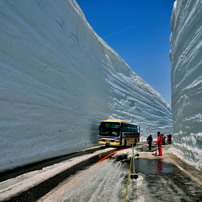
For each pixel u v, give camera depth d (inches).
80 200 142.7
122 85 1696.6
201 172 239.1
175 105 527.8
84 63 922.1
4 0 370.9
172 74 608.7
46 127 435.5
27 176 222.4
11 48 358.0
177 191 162.1
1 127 283.9
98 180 205.0
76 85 737.6
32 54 438.9
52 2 677.3
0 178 212.8
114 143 668.1
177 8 515.5
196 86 299.6
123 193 158.1
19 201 143.3
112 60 1740.9
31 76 415.8
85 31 1063.0
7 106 307.4
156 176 221.5
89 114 816.9
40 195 156.3
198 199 141.9
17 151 310.0
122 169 268.2
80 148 616.1
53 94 512.4
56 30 656.4
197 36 321.7
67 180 206.1
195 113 298.7
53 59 562.9
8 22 366.3
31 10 488.7
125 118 1401.3
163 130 1947.6
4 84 310.3
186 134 345.1
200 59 292.4
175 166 289.9
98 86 1086.4
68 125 574.2
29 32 446.0
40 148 387.5
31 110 381.4
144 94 2047.2
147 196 149.3
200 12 313.9
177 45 496.7
